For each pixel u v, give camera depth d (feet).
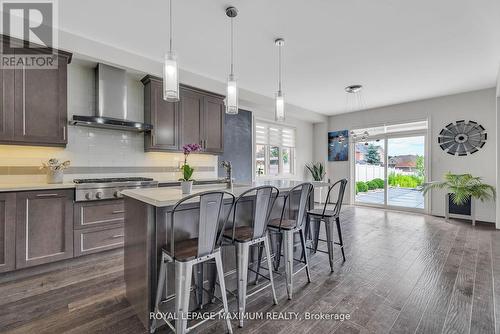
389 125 19.77
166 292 5.77
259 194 6.02
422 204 18.21
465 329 5.49
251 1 7.39
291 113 19.88
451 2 7.42
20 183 9.09
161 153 13.07
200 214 4.91
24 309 6.23
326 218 8.74
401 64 11.91
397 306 6.40
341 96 17.25
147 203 5.47
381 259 9.54
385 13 7.96
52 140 8.89
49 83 8.82
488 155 15.40
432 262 9.21
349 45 10.09
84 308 6.29
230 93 8.22
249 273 7.76
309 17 8.19
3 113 7.98
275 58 11.32
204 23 8.55
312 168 23.82
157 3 7.49
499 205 14.02
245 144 18.28
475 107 15.87
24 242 7.91
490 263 9.09
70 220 8.77
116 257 9.60
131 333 5.40
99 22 8.52
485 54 10.84
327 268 8.75
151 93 11.64
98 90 10.36
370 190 21.15
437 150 17.28
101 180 10.18
